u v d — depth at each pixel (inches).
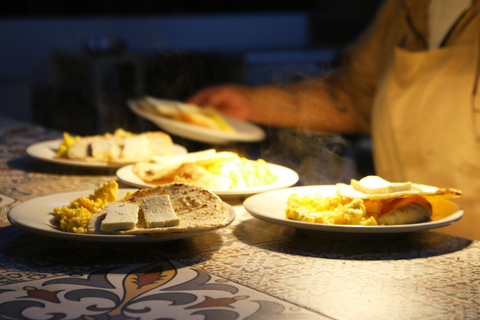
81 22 151.4
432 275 24.7
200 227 25.9
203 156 42.1
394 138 62.3
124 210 27.1
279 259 26.6
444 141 57.3
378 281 23.8
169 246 28.2
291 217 29.8
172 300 21.5
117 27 154.6
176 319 19.8
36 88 149.0
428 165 58.9
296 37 169.3
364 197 30.1
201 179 38.3
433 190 31.0
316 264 25.9
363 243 29.3
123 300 21.4
